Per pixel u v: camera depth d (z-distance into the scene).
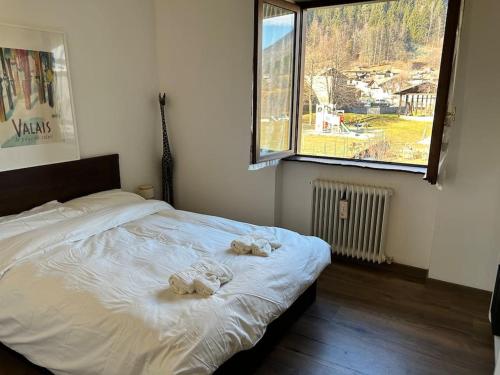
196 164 3.98
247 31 3.35
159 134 4.07
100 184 3.46
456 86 2.74
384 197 3.21
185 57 3.74
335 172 3.50
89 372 1.73
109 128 3.53
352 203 3.36
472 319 2.66
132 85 3.69
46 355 1.91
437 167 2.76
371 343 2.39
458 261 3.02
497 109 2.68
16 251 2.27
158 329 1.64
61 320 1.84
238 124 3.61
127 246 2.50
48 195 3.07
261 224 3.78
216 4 3.46
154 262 2.25
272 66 3.38
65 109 3.12
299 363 2.21
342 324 2.58
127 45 3.58
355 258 3.52
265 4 3.12
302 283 2.36
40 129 2.96
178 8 3.66
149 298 1.86
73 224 2.66
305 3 3.42
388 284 3.14
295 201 3.76
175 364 1.53
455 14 2.50
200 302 1.83
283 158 3.63
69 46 3.10
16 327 2.00
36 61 2.88
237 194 3.83
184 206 4.17
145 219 3.04
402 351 2.32
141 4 3.65
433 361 2.24
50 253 2.34
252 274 2.13
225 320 1.76
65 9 3.03
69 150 3.19
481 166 2.80
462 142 2.82
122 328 1.69
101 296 1.87
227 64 3.53
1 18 2.66
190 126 3.90
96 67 3.33
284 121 3.64
